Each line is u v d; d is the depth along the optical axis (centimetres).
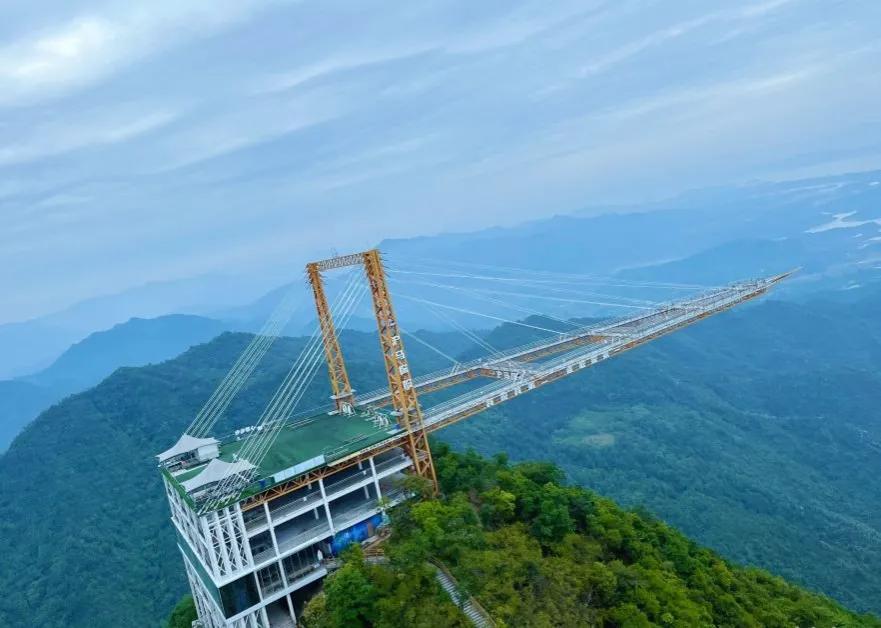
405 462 8688
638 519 8888
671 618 6812
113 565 18562
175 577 18125
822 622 8831
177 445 8600
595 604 6950
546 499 8088
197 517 6969
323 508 8000
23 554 19938
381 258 8781
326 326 10069
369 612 6134
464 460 9300
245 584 7031
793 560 18975
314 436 8806
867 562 19300
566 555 7400
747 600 8531
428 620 5788
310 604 6894
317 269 9731
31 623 16625
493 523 7856
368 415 9662
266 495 7250
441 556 6819
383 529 7919
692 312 13538
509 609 6081
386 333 8750
